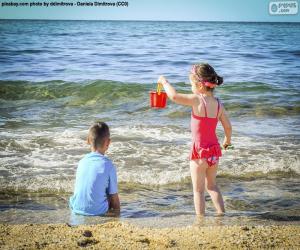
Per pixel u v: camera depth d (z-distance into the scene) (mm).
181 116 9750
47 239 3408
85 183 4379
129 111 10398
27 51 26719
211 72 4309
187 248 3234
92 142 4527
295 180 5828
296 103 11359
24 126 8477
